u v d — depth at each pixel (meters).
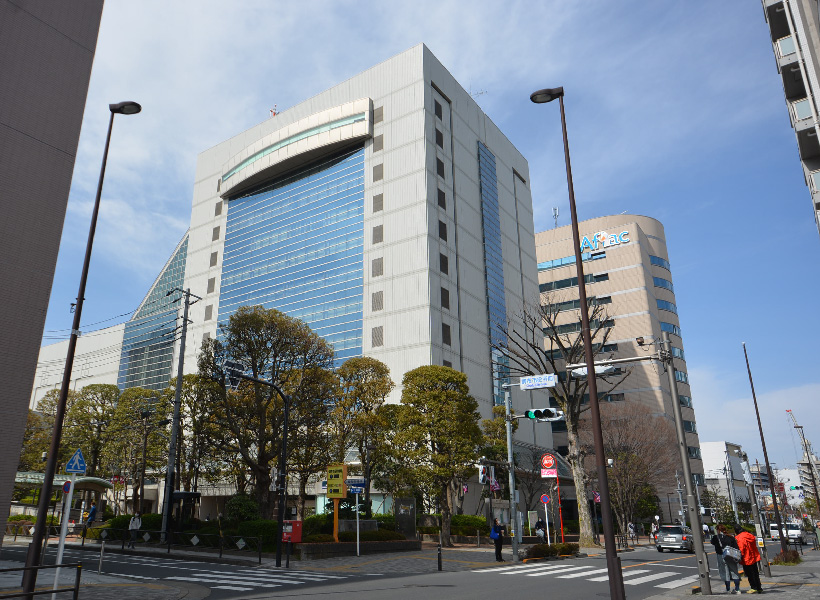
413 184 55.09
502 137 74.31
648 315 83.31
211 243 74.12
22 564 20.06
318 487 47.72
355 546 26.55
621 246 89.00
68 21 14.12
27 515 42.34
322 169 64.00
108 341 88.06
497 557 24.17
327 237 60.44
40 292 12.50
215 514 58.16
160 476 50.88
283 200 67.06
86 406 55.59
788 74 23.70
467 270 58.28
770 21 24.95
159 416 48.50
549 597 13.05
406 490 35.88
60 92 13.65
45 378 98.56
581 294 12.39
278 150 65.81
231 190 72.56
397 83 59.34
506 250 68.00
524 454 53.38
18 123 12.73
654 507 65.56
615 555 10.06
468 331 55.59
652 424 65.44
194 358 69.19
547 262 95.62
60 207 13.20
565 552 27.05
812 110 20.58
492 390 56.75
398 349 50.88
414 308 51.25
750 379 30.83
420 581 16.64
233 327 31.61
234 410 31.11
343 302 56.44
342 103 63.06
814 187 20.98
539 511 56.69
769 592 13.75
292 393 31.52
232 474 37.81
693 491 14.64
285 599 12.89
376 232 56.25
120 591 14.26
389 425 35.94
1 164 12.30
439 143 58.47
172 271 82.88
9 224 12.24
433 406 32.72
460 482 40.91
